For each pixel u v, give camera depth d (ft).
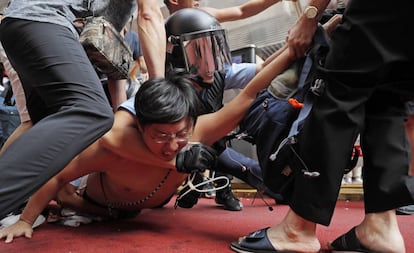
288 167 2.66
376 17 2.18
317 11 2.70
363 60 2.24
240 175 4.88
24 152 2.22
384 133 2.39
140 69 6.12
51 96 2.63
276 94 2.91
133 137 3.23
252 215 4.69
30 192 2.24
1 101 6.71
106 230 3.73
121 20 3.57
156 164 3.30
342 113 2.30
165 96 2.85
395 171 2.32
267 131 2.88
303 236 2.54
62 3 2.92
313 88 2.45
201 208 5.49
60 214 4.37
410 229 3.64
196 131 3.29
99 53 3.20
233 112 3.19
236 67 4.41
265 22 9.10
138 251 2.85
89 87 2.60
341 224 3.92
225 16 5.61
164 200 4.02
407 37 2.16
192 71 3.79
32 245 3.10
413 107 3.92
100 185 3.95
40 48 2.65
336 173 2.32
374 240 2.39
